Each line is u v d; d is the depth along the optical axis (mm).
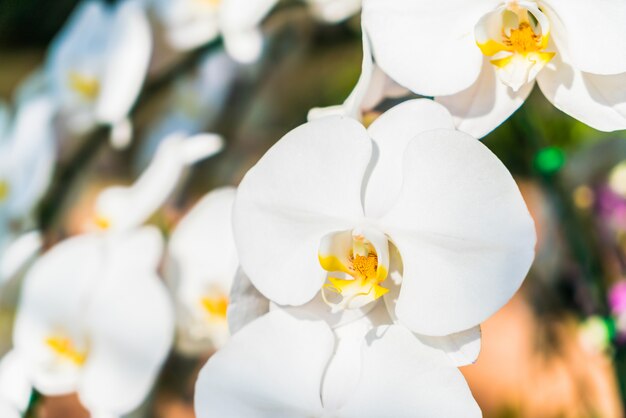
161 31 738
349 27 892
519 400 895
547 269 792
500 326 1377
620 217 742
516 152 761
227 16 719
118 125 709
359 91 482
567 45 482
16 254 662
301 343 472
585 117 480
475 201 455
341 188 471
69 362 652
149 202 675
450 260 462
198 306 695
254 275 470
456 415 453
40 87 747
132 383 649
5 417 624
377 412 459
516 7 482
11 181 689
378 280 470
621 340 715
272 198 469
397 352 460
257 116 1182
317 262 477
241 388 470
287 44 959
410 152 458
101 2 736
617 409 804
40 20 1032
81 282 653
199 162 794
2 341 662
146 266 655
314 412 470
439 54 486
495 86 496
